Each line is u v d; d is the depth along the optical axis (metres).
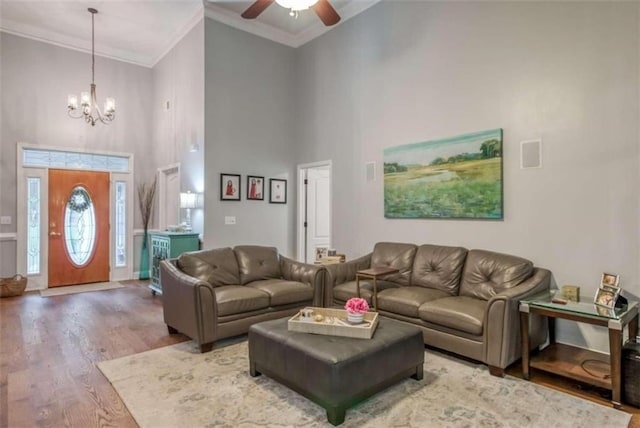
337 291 3.99
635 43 2.97
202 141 5.35
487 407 2.36
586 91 3.21
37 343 3.52
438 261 3.84
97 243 6.48
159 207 6.79
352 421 2.21
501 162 3.73
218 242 5.43
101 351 3.32
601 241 3.13
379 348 2.40
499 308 2.76
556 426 2.16
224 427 2.15
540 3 3.48
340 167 5.52
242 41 5.70
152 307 4.83
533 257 3.53
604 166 3.12
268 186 6.01
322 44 5.83
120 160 6.72
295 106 6.35
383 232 4.90
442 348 3.12
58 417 2.27
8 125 5.65
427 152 4.36
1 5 5.17
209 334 3.28
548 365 2.79
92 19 5.56
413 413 2.29
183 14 5.45
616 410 2.33
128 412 2.32
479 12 3.92
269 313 3.69
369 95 5.09
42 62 5.93
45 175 5.98
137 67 6.88
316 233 6.40
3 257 5.62
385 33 4.88
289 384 2.47
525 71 3.58
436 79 4.30
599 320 2.46
